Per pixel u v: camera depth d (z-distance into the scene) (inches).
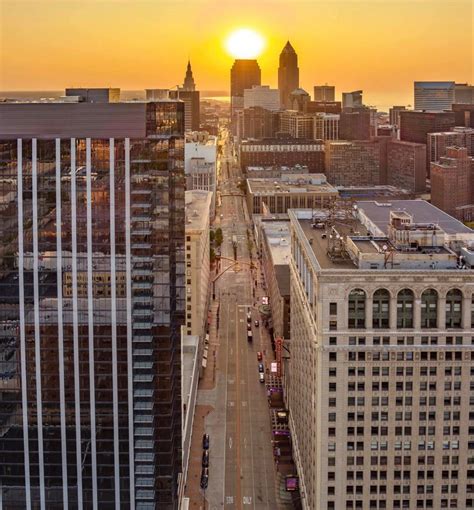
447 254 7101.4
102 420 6820.9
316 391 7140.8
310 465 7662.4
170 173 6619.1
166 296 6663.4
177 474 7377.0
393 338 6919.3
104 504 6948.8
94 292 6643.7
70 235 6565.0
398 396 7022.6
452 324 6943.9
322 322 6914.4
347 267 7165.4
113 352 6717.5
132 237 6569.9
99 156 6476.4
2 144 6451.8
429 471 7145.7
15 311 6658.5
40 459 6860.2
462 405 7027.6
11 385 6742.1
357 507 7209.6
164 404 6835.6
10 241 6569.9
